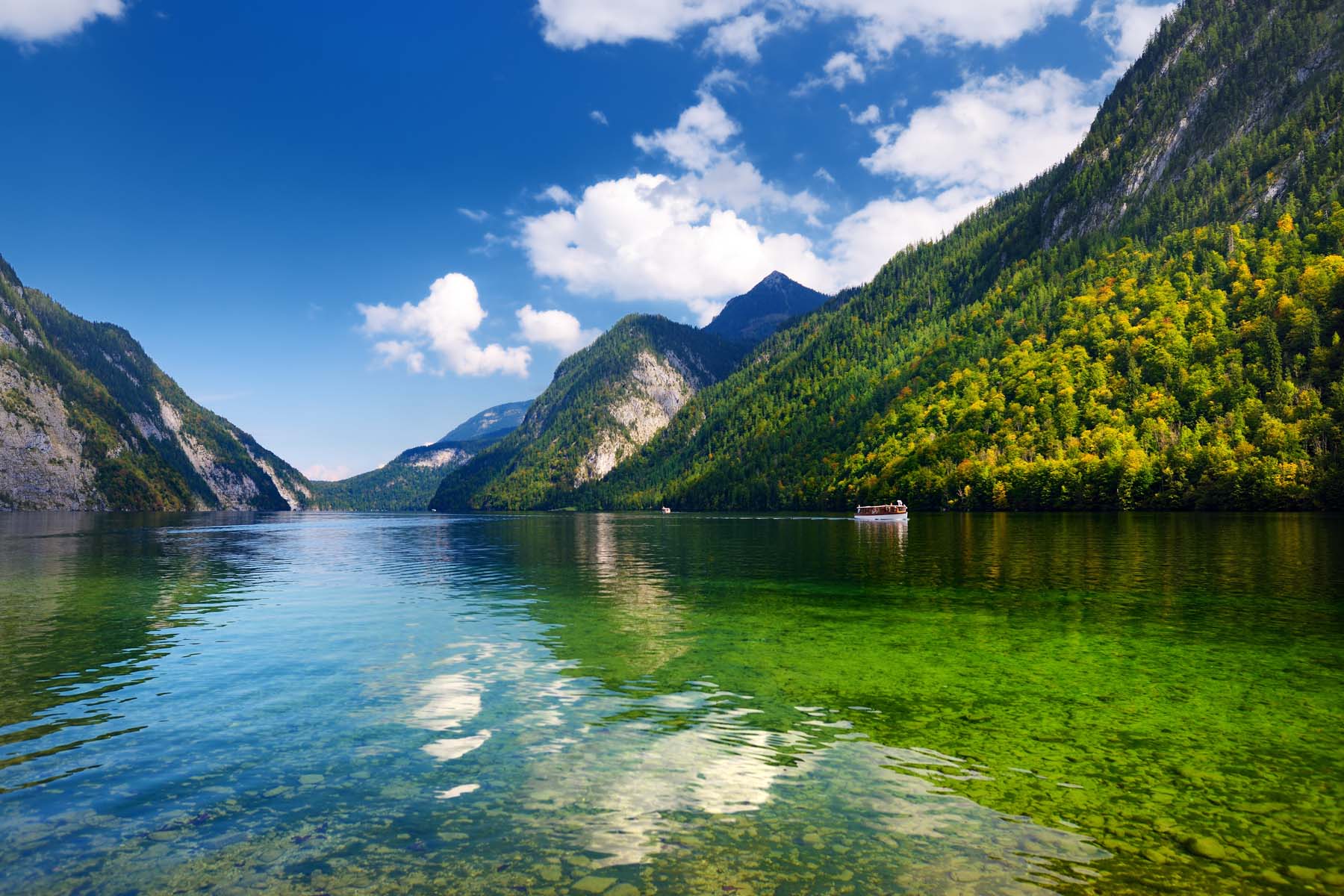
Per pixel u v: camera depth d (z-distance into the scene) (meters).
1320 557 53.50
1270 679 20.25
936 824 11.38
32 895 9.17
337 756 14.41
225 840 10.79
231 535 108.25
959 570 49.12
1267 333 167.38
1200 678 20.38
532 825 11.31
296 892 9.27
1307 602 33.50
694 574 48.75
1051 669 21.53
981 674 20.98
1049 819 11.52
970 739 15.39
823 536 94.50
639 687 19.73
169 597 38.44
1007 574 45.88
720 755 14.48
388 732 15.87
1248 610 31.52
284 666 22.23
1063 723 16.47
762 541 85.50
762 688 19.62
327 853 10.38
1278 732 15.74
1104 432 170.75
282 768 13.79
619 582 44.78
